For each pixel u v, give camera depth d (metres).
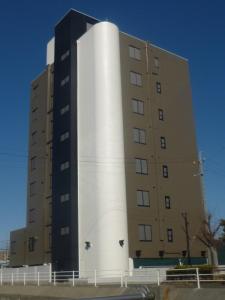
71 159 48.50
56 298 31.23
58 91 53.56
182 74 57.56
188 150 54.22
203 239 48.97
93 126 46.66
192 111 56.78
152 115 51.75
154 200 48.41
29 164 60.12
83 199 46.03
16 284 40.47
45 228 53.25
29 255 56.12
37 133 59.62
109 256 41.94
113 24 49.44
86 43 50.34
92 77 48.16
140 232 45.91
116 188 44.16
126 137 48.28
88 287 30.30
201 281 25.55
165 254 47.12
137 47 53.34
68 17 54.03
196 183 53.47
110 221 43.03
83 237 44.84
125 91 50.03
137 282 33.50
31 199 58.06
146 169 48.94
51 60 60.34
